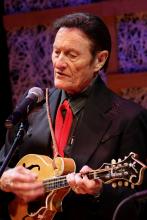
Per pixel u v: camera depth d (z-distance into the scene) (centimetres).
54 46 464
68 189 441
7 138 515
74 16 468
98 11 740
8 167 504
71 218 457
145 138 468
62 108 481
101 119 467
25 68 800
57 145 467
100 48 471
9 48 805
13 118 446
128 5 725
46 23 779
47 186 443
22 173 452
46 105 488
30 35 795
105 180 407
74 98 480
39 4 787
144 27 729
